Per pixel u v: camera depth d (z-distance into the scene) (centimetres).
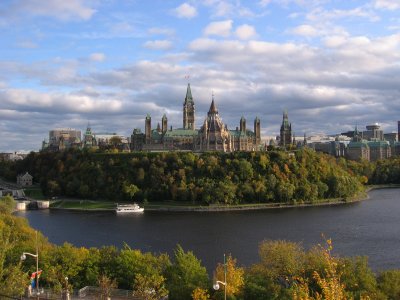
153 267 11731
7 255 11281
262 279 10106
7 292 6091
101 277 10900
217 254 17862
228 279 9481
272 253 11406
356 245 19062
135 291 9981
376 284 10081
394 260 16500
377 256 17138
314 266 10719
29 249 12012
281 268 11150
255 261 16600
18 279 6341
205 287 9656
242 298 9269
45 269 10862
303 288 7775
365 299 7494
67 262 11312
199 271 10988
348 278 9894
